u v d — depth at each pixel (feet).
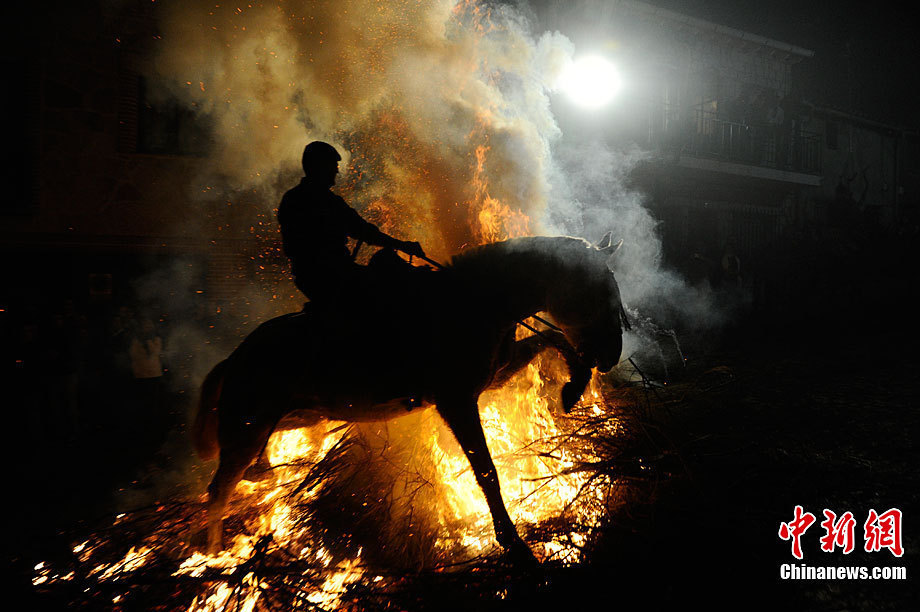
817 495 13.12
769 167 64.44
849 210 69.92
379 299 11.78
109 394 31.68
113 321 29.48
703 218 63.31
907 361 31.68
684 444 14.37
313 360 11.55
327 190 12.17
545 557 11.46
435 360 11.54
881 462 15.67
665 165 56.18
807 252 59.72
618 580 10.29
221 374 12.35
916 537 11.60
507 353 12.49
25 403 24.11
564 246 12.04
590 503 12.59
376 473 13.41
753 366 31.53
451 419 11.50
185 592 10.76
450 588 10.40
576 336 12.23
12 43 32.04
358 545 12.17
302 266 11.87
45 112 32.68
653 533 11.20
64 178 33.01
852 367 30.45
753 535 11.35
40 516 15.70
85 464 20.84
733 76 64.13
